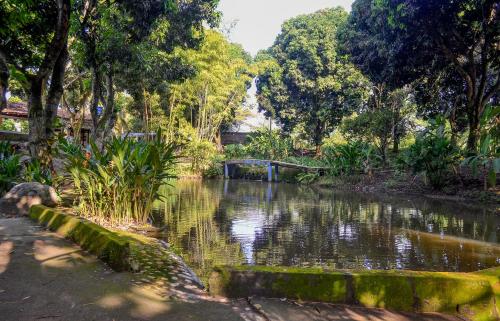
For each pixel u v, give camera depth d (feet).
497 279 7.86
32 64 26.45
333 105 79.41
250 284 8.27
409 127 62.80
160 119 65.16
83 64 32.76
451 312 7.71
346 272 8.17
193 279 10.76
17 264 9.68
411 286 7.83
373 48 44.21
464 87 47.39
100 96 39.86
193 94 68.59
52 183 21.12
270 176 62.28
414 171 38.14
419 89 51.83
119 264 9.78
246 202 33.04
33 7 22.95
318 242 17.58
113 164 17.83
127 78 39.40
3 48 21.89
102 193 17.99
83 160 18.65
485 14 34.88
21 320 6.62
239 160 67.46
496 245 17.15
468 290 7.73
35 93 22.36
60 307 7.27
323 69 81.25
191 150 66.33
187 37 41.45
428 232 20.01
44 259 10.23
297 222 22.89
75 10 26.94
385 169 50.37
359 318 7.27
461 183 35.06
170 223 22.02
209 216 24.82
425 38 36.88
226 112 77.30
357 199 35.42
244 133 101.35
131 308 7.41
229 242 17.40
